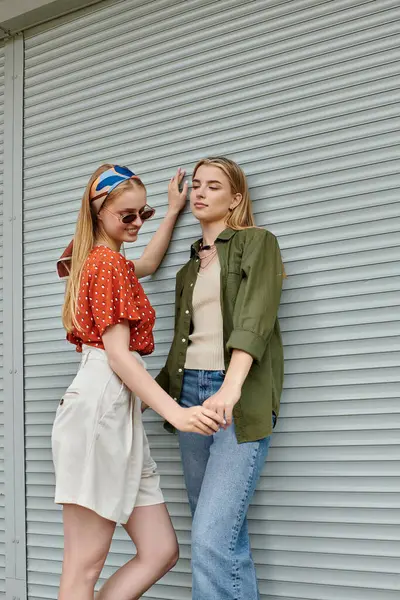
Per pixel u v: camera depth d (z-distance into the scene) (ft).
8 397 9.20
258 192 7.48
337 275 6.93
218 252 6.69
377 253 6.76
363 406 6.65
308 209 7.17
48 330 9.02
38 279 9.20
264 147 7.52
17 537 8.83
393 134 6.79
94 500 5.57
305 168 7.23
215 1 8.07
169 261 8.04
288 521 6.87
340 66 7.16
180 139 8.16
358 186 6.92
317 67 7.29
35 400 8.98
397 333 6.57
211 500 5.92
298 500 6.84
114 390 5.87
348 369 6.75
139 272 7.67
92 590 5.71
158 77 8.43
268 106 7.55
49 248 9.16
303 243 7.14
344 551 6.57
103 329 5.77
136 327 6.20
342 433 6.72
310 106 7.28
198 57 8.13
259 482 7.06
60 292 8.99
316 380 6.90
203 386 6.48
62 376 8.82
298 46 7.43
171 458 7.69
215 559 5.76
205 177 7.00
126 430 5.91
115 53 8.84
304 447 6.89
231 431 6.10
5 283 9.46
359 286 6.81
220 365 6.43
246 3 7.84
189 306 6.81
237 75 7.81
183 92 8.20
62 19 9.39
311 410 6.89
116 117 8.73
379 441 6.53
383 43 6.95
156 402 5.58
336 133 7.10
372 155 6.88
